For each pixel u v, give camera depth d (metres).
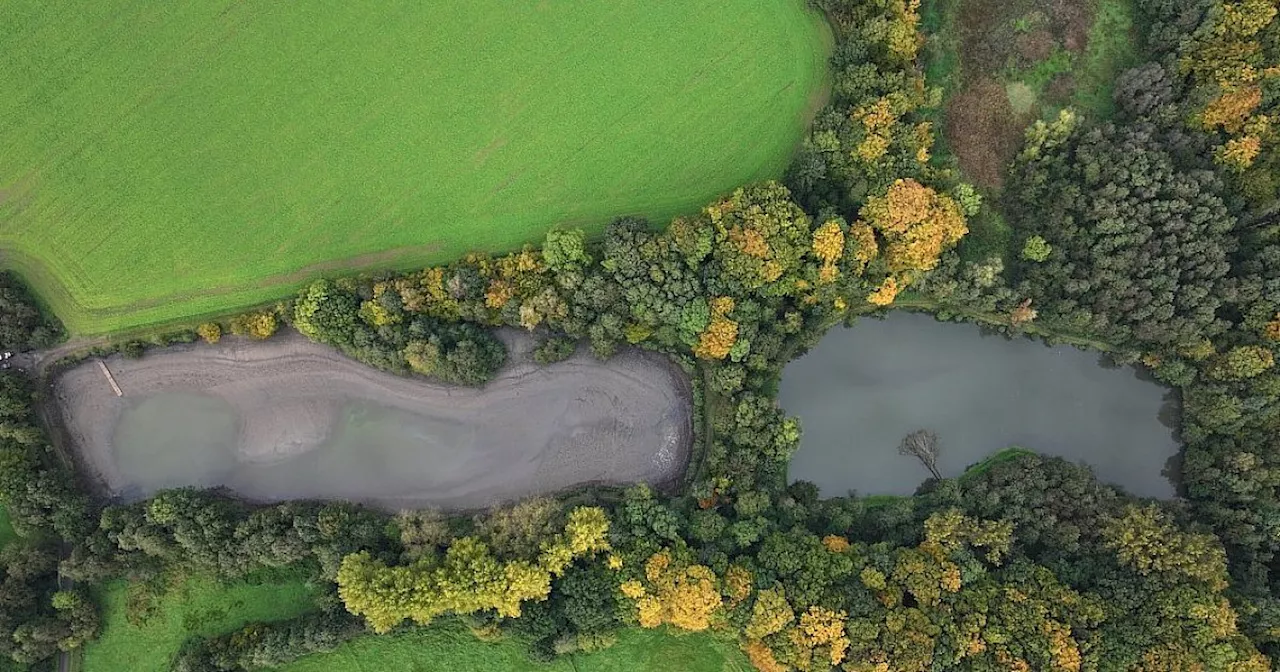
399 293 80.00
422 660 81.19
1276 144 76.62
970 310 84.94
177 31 85.31
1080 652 73.25
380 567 76.25
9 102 84.56
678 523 78.00
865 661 73.12
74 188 84.94
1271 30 77.88
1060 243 80.94
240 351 84.38
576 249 78.62
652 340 84.31
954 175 82.56
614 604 77.00
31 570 78.06
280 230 85.44
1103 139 80.19
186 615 81.50
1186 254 77.25
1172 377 82.12
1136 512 77.31
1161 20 82.50
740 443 80.31
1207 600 72.38
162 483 83.56
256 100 85.69
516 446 84.69
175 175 85.44
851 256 78.88
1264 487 77.56
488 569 74.50
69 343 83.75
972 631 73.88
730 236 78.19
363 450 84.44
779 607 73.25
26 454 79.56
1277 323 76.19
